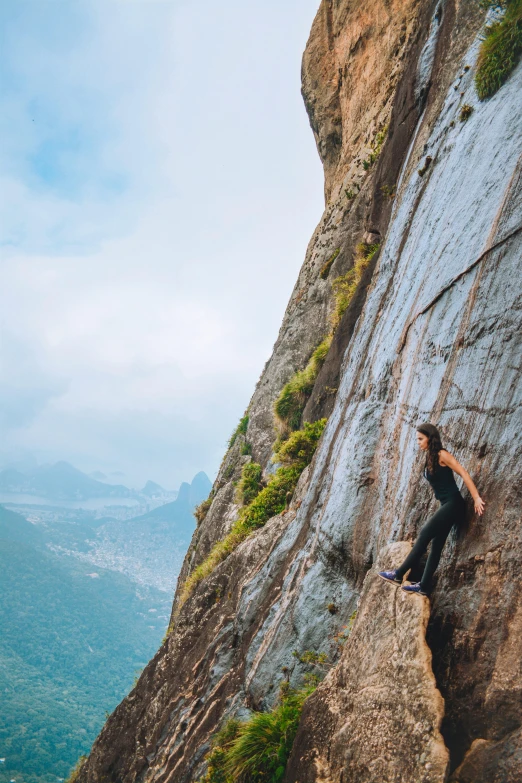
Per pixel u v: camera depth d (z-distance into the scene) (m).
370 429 9.16
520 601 4.69
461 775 4.52
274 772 7.44
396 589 6.02
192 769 10.32
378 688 5.66
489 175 7.15
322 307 22.44
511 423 5.30
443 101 10.41
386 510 7.75
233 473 24.72
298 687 8.43
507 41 7.92
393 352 9.05
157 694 15.96
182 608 17.17
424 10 13.41
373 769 5.25
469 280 6.76
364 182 21.86
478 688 4.77
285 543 12.12
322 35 27.22
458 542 5.54
